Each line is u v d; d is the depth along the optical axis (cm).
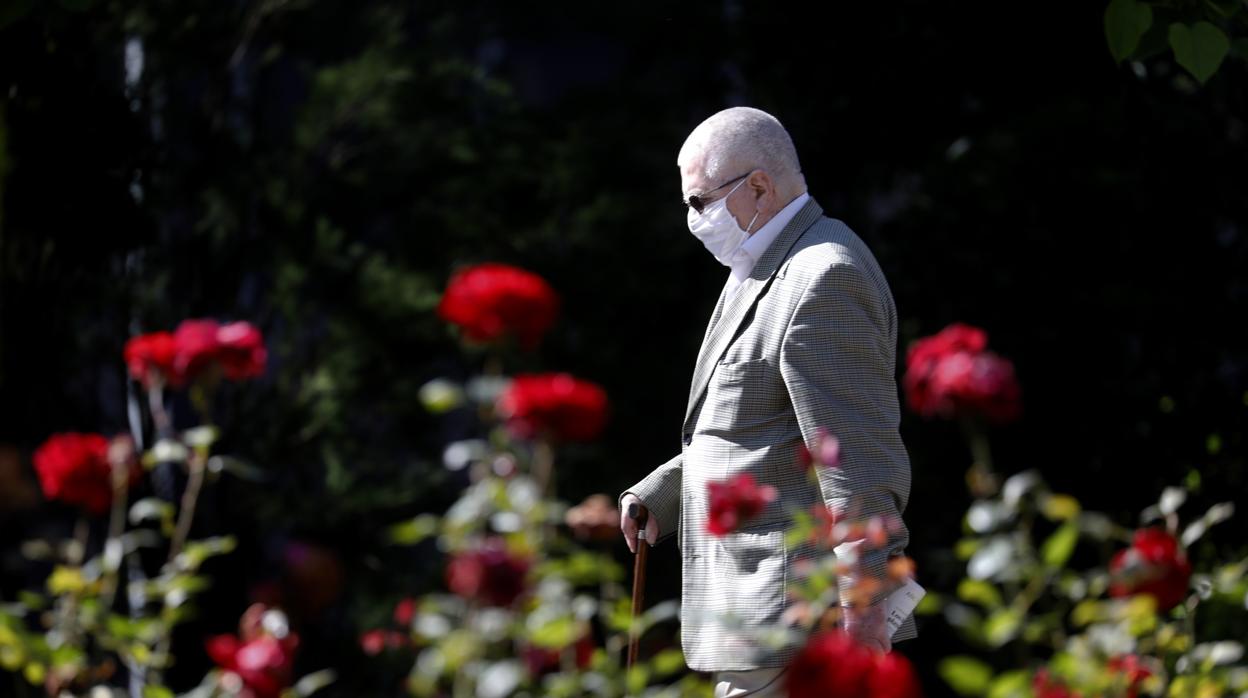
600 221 1275
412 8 1352
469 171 1271
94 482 471
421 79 1261
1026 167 1068
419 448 1247
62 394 997
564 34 1586
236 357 529
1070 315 1080
